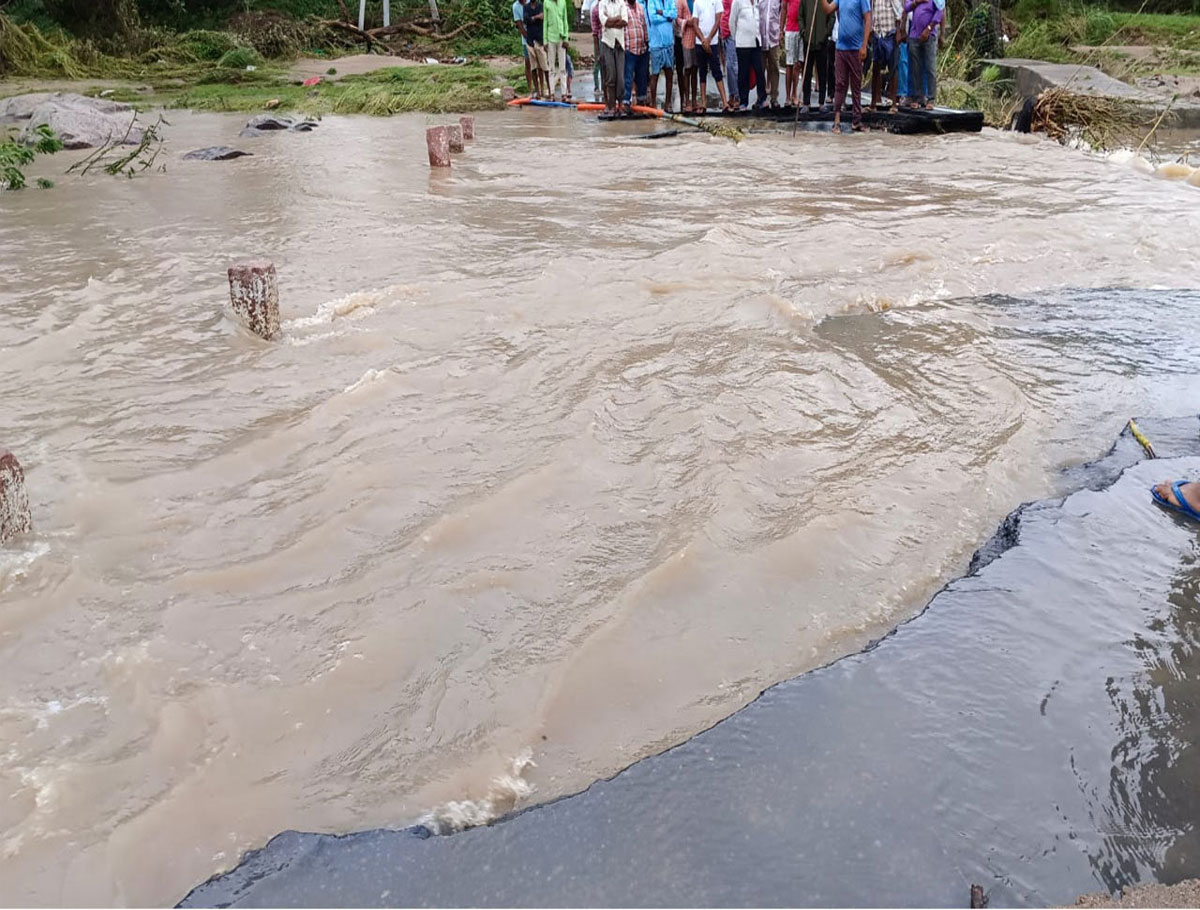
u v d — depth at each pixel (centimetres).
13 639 385
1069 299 805
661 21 1906
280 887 278
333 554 441
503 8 3528
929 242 953
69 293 812
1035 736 326
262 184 1281
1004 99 2173
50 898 279
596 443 536
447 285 812
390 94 2152
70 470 514
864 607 411
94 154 1565
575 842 291
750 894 272
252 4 3484
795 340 698
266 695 357
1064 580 413
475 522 462
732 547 447
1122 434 560
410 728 344
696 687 366
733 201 1144
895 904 267
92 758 328
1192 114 1898
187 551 444
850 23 1641
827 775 311
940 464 525
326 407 579
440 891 277
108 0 2995
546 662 375
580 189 1227
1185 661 363
